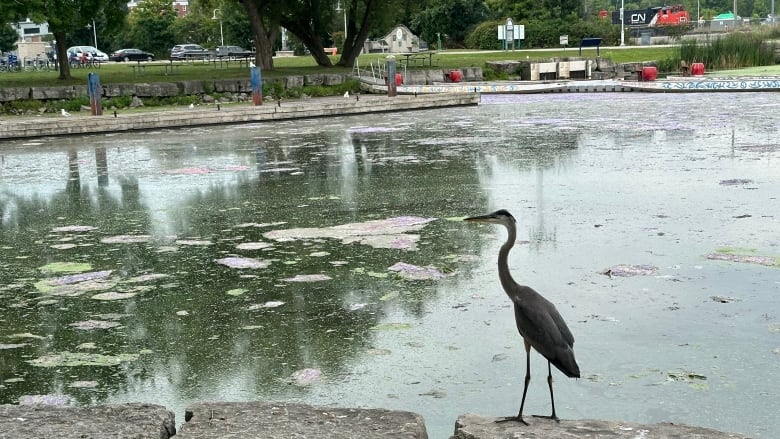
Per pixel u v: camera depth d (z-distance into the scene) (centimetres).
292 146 2116
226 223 1203
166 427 502
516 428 473
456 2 6925
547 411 574
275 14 4072
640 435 461
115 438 468
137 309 822
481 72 4353
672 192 1305
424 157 1817
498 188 1404
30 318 805
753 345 674
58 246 1094
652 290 819
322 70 4119
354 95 3791
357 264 952
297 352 696
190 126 2773
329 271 929
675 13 7644
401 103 3131
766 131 2036
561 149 1862
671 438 456
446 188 1422
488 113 2883
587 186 1387
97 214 1312
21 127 2534
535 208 1227
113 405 525
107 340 740
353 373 650
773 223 1071
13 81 3469
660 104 2944
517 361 664
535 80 4288
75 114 3125
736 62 4544
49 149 2250
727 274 862
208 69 4306
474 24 6956
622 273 877
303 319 776
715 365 638
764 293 798
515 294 484
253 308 812
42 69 4728
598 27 6381
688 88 3438
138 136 2522
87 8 3394
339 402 600
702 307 766
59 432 478
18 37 7156
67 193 1526
